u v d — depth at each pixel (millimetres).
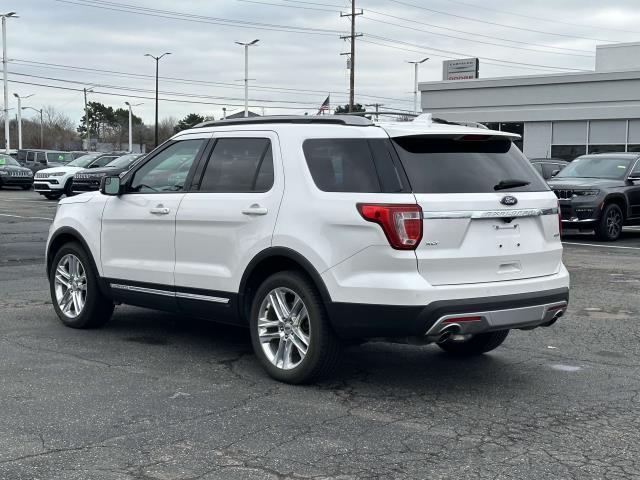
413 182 5473
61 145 108750
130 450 4617
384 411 5414
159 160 7062
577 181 17312
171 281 6695
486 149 6004
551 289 5965
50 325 7977
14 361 6562
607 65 43219
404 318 5320
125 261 7148
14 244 14875
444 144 5797
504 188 5824
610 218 17000
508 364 6738
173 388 5871
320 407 5477
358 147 5680
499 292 5605
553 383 6172
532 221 5938
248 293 6227
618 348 7336
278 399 5637
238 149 6434
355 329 5520
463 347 6949
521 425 5172
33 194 33031
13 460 4441
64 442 4730
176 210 6641
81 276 7770
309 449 4672
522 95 38281
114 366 6461
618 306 9352
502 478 4289
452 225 5461
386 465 4445
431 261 5383
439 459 4555
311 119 6102
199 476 4254
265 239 5949
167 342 7328
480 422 5219
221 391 5812
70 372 6258
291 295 5961
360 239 5434
